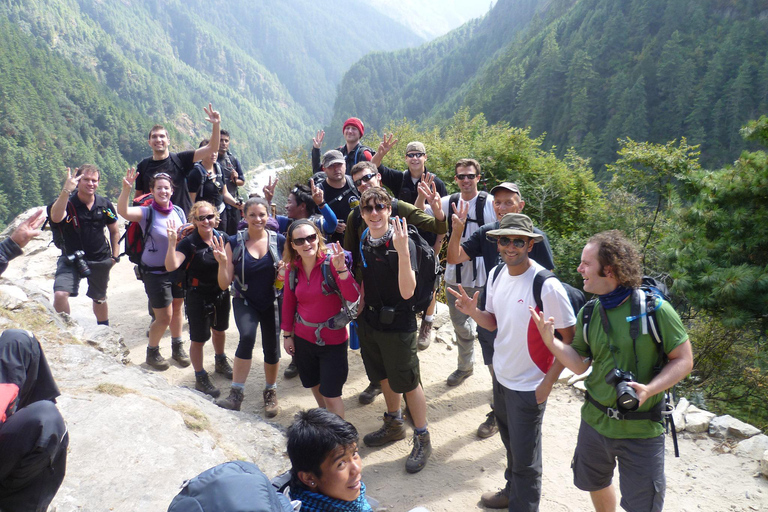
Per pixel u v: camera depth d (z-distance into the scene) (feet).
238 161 21.33
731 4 318.86
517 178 38.22
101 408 10.07
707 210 35.04
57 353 12.07
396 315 11.18
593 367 8.42
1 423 6.22
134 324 20.54
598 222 39.01
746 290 29.99
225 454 9.89
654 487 7.97
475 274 14.42
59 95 532.32
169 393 11.84
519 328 9.25
